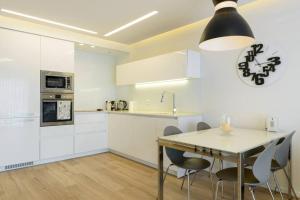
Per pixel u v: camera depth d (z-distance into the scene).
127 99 5.20
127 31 4.01
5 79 3.40
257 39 2.93
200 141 2.04
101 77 5.32
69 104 4.10
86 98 5.06
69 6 2.96
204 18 3.39
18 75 3.52
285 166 2.43
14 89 3.48
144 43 4.72
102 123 4.62
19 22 3.50
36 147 3.71
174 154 2.47
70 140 4.12
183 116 3.26
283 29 2.71
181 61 3.48
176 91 4.00
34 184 2.92
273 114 2.79
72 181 3.03
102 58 5.33
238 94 3.15
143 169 3.54
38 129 3.73
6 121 3.41
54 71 3.91
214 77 3.43
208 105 3.50
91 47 4.61
